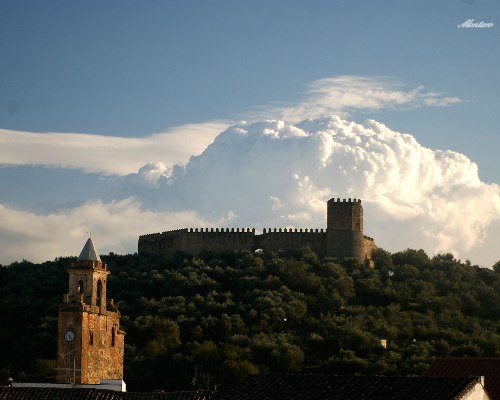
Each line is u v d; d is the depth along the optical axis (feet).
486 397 320.29
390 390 316.60
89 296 535.19
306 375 341.00
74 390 401.29
